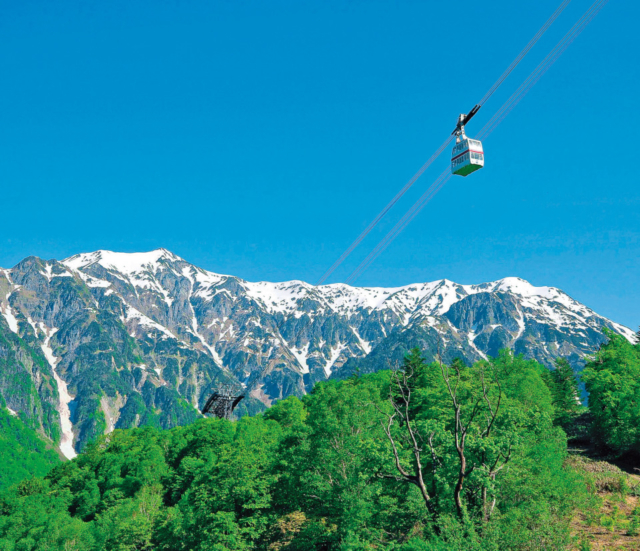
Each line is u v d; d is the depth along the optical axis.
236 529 77.12
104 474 174.88
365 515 55.16
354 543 51.62
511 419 55.62
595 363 117.12
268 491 84.44
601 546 53.16
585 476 75.19
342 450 70.88
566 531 49.81
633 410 95.25
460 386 81.25
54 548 128.00
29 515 151.50
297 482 79.56
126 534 107.50
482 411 59.16
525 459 53.84
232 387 141.38
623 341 117.44
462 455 46.19
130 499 146.00
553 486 53.84
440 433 51.41
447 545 41.34
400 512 52.88
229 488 83.94
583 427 124.81
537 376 112.94
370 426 77.25
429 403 89.06
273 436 136.12
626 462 94.06
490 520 45.00
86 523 138.75
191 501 96.44
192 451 164.50
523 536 45.00
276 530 84.19
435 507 48.72
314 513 84.25
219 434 164.00
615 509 63.59
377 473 56.56
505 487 49.31
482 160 45.09
